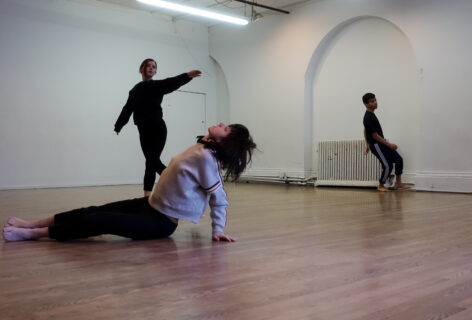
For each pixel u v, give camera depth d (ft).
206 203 8.12
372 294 4.89
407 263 6.34
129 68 29.04
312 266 6.17
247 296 4.82
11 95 24.58
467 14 19.79
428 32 21.09
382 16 22.97
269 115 28.94
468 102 19.79
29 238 8.03
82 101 27.09
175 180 7.80
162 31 30.48
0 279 5.52
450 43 20.35
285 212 12.46
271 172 28.84
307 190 22.13
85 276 5.65
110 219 7.59
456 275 5.68
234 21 25.75
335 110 25.96
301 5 26.86
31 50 25.21
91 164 27.48
